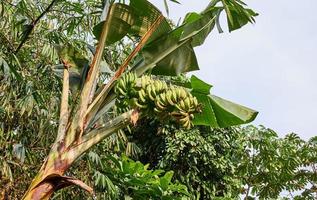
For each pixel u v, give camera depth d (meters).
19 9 5.27
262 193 11.23
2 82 5.39
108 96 3.29
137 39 3.96
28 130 5.79
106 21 3.41
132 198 6.32
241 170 10.77
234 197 10.23
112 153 7.63
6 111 5.40
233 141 9.63
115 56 6.65
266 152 10.55
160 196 6.18
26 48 5.62
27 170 5.58
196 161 8.93
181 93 3.01
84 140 3.08
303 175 11.61
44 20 5.91
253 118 3.80
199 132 9.06
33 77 5.67
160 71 3.71
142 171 6.17
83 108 3.13
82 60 3.70
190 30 3.69
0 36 5.34
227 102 3.84
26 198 2.88
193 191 9.06
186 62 3.71
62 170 2.97
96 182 5.85
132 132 9.37
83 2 6.13
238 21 4.10
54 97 5.80
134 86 3.07
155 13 3.45
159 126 8.88
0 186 5.30
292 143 11.04
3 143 5.37
